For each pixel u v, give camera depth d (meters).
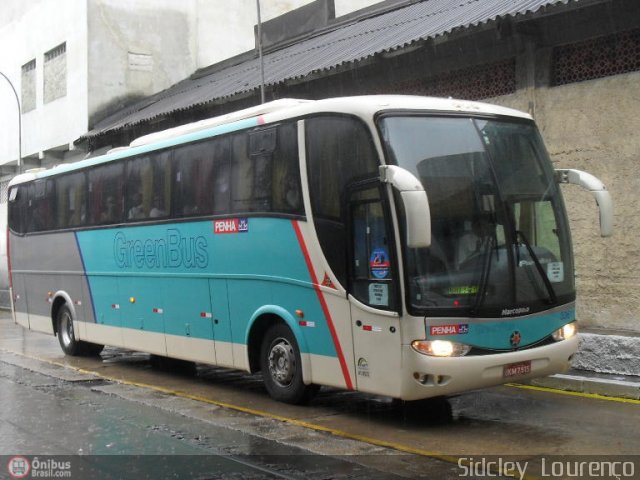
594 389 8.53
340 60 12.84
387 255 6.89
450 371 6.68
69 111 23.73
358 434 7.07
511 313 7.03
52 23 24.72
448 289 6.79
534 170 7.66
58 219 13.48
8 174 27.56
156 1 23.98
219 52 25.16
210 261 9.43
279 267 8.28
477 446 6.54
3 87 27.98
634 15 9.48
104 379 10.70
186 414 8.12
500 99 11.21
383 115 7.08
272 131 8.44
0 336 16.83
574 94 10.25
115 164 11.67
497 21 10.05
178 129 10.47
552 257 7.51
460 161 7.19
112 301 11.77
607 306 9.99
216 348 9.39
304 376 8.02
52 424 7.64
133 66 23.55
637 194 9.61
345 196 7.39
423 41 11.07
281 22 20.00
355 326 7.29
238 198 8.94
